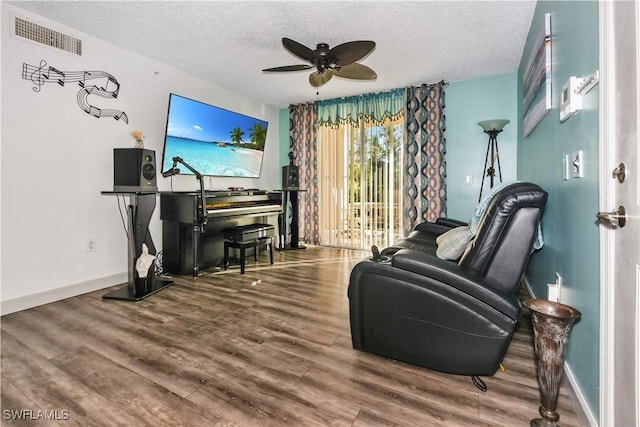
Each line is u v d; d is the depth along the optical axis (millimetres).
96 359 1692
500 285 1481
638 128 885
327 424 1235
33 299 2461
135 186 2660
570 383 1394
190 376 1547
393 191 4461
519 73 3555
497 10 2426
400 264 1561
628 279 946
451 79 4008
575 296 1423
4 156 2320
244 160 4379
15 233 2385
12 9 2334
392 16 2523
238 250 4094
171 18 2562
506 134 3842
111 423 1235
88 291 2822
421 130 4188
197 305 2502
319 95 4660
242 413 1295
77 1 2314
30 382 1485
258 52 3211
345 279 3242
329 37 2873
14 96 2355
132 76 3166
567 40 1531
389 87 4289
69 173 2689
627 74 944
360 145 4680
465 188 4086
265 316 2291
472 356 1475
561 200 1669
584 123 1311
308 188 5121
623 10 961
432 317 1525
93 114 2848
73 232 2725
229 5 2387
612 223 992
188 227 3396
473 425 1231
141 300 2607
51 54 2555
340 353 1775
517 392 1434
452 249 1821
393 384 1492
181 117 3449
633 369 917
